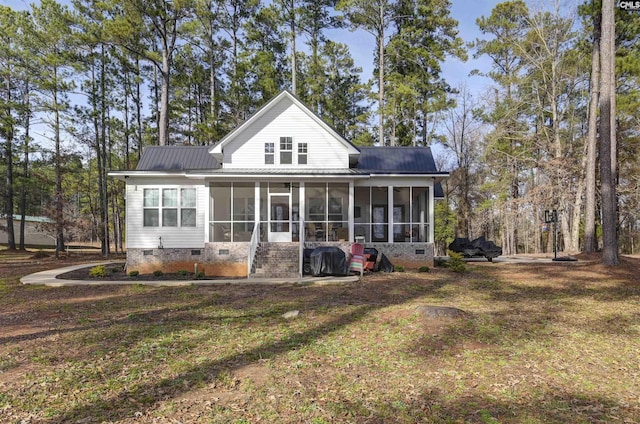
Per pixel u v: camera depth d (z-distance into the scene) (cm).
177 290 1234
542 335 734
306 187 1792
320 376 547
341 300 1052
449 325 769
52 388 507
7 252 3145
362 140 3247
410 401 472
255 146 1797
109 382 524
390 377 545
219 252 1666
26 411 447
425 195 1809
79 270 1789
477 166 3500
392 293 1144
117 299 1099
